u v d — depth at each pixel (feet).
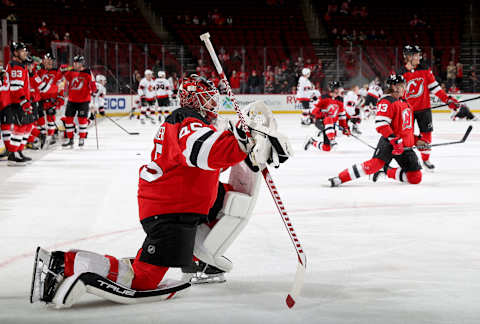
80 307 10.41
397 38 101.50
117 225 17.60
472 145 42.88
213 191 10.52
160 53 86.63
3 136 31.63
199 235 11.40
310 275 12.62
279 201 10.33
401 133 24.47
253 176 11.24
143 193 10.41
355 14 103.71
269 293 11.35
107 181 26.45
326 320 9.81
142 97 67.56
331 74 89.51
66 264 9.98
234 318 9.90
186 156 9.53
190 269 11.91
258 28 101.55
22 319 9.78
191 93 10.44
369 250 14.78
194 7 101.81
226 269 11.84
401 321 9.77
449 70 90.02
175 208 10.14
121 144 43.98
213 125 10.85
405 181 25.39
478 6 101.71
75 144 43.78
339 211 19.84
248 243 15.44
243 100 87.92
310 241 15.70
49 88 37.35
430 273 12.75
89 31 92.02
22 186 25.00
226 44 99.60
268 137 9.52
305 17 103.24
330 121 37.60
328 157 36.19
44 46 80.94
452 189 24.32
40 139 40.01
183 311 10.23
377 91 67.15
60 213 19.40
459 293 11.34
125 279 10.29
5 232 16.66
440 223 17.99
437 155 36.70
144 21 97.55
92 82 40.22
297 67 89.04
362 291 11.48
